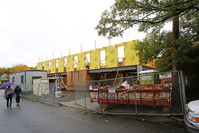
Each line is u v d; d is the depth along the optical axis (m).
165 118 5.38
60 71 25.97
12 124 5.24
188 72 9.09
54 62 27.66
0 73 46.19
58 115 6.62
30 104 10.20
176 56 6.90
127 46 15.68
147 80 10.70
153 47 7.96
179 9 5.77
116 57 16.67
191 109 3.43
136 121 5.32
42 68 32.25
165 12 6.27
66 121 5.57
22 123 5.36
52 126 4.95
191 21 7.35
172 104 5.82
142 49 8.60
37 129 4.65
